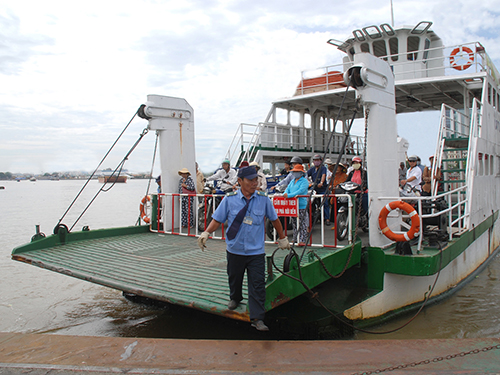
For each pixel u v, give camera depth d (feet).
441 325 19.49
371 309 19.33
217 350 12.09
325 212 27.45
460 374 10.60
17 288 26.76
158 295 14.46
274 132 43.42
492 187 35.73
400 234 19.70
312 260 16.43
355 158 26.68
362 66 19.36
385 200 20.83
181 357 11.64
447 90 40.19
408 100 47.83
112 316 21.29
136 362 11.39
